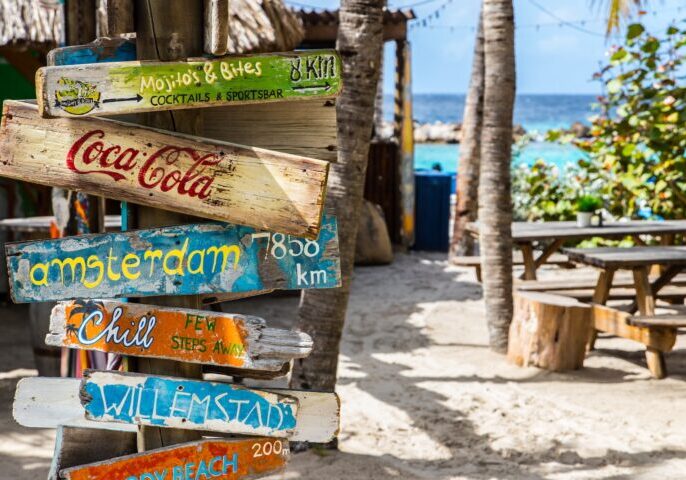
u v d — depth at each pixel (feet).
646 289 22.89
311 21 39.86
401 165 43.88
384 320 28.89
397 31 43.21
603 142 36.76
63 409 7.52
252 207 6.94
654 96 33.06
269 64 6.93
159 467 7.32
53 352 20.54
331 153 7.38
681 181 34.42
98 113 6.71
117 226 24.76
